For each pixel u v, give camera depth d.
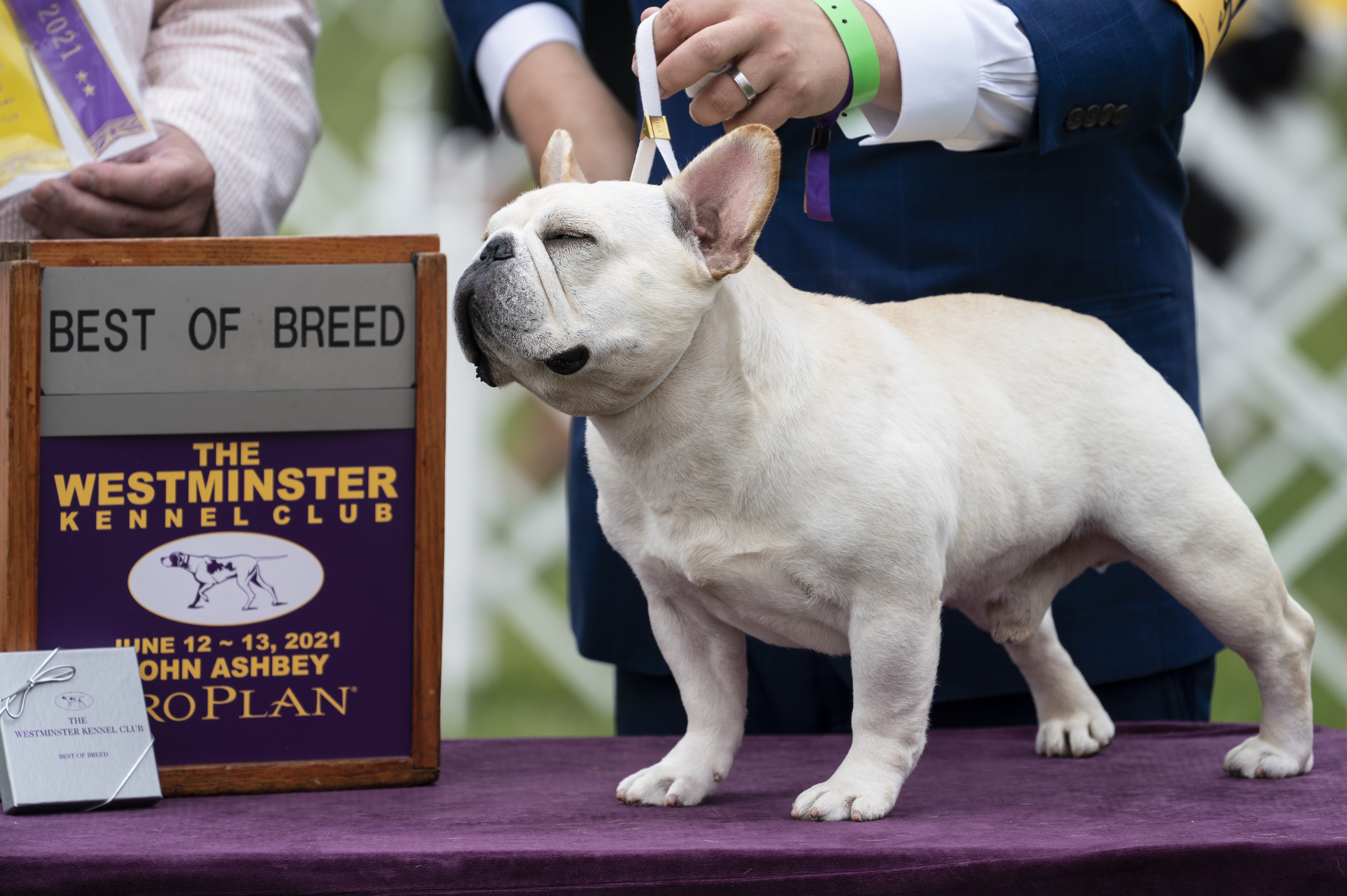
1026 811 2.21
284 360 2.46
